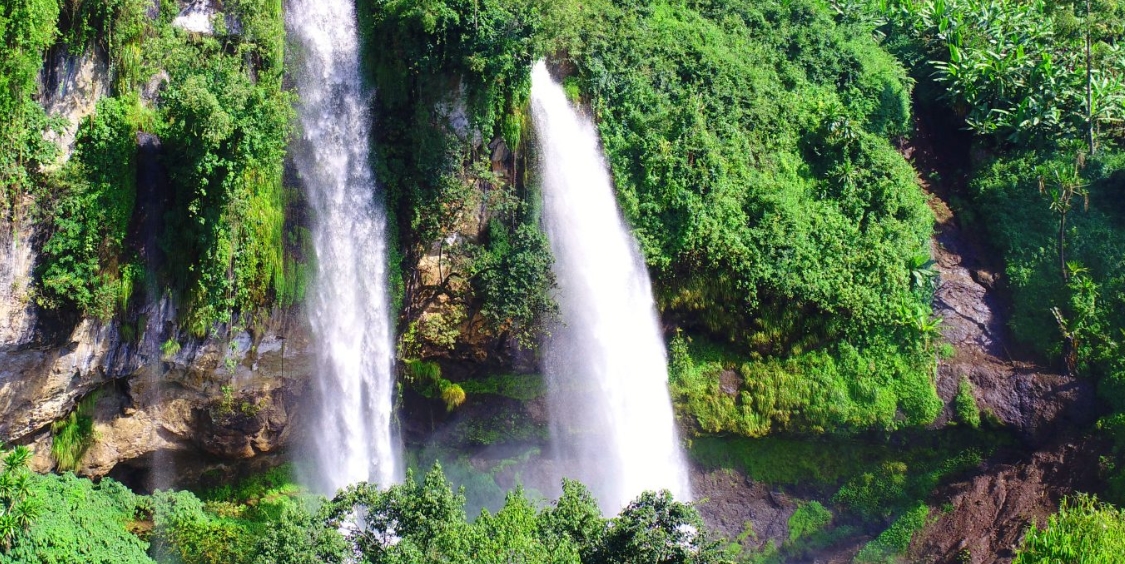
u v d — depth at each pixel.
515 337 32.41
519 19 30.02
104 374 27.20
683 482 34.12
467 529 21.19
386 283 30.80
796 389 34.34
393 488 22.52
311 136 29.41
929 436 34.66
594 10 33.75
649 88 34.31
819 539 33.91
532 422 33.31
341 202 29.92
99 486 28.09
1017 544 32.03
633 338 33.66
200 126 25.58
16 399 25.80
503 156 31.72
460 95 30.48
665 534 23.80
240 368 29.39
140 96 26.73
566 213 32.81
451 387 32.62
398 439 32.56
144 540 27.17
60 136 25.17
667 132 34.03
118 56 26.16
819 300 34.44
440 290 31.48
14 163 24.22
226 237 27.22
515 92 30.91
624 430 33.69
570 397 33.44
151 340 27.64
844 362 34.81
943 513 33.56
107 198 25.75
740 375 34.66
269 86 27.31
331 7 29.61
